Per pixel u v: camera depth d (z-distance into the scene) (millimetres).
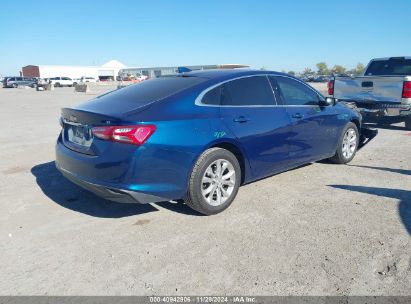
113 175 3707
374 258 3361
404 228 3949
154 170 3768
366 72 11703
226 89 4508
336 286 2967
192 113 4086
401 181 5539
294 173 5984
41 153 7586
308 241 3686
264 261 3330
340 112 6180
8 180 5688
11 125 11758
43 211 4480
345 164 6543
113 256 3443
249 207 4562
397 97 9062
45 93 36938
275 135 4910
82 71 98062
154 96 4164
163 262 3334
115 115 3713
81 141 4102
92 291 2941
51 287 2994
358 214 4320
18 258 3422
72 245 3652
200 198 4141
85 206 4633
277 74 5234
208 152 4164
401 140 8766
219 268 3227
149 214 4383
